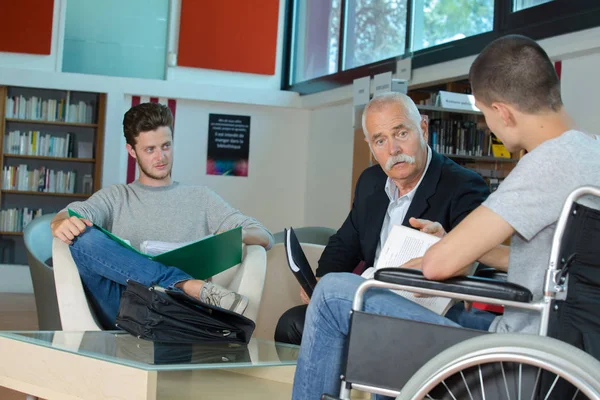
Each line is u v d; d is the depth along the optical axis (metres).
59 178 7.89
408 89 6.32
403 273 1.61
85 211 3.13
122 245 2.85
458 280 1.56
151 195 3.34
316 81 7.62
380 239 2.72
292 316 2.83
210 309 2.61
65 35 7.72
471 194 2.54
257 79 8.08
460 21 5.64
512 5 5.10
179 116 7.87
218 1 7.88
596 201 1.56
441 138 5.86
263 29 8.01
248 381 2.61
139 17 7.86
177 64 7.82
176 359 2.15
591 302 1.48
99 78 7.59
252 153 8.00
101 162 7.73
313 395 1.80
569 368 1.35
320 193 7.71
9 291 7.59
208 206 3.40
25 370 2.33
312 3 7.88
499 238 1.56
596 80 4.49
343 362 1.78
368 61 6.84
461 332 1.57
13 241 7.92
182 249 2.78
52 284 3.79
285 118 8.07
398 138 2.52
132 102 7.77
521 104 1.66
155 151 3.31
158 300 2.46
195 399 2.26
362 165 6.64
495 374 1.50
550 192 1.54
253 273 3.03
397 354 1.62
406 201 2.65
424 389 1.48
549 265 1.47
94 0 7.77
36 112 7.81
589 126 4.54
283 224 8.07
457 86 5.95
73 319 2.85
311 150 8.01
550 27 4.73
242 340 2.57
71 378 2.18
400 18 6.38
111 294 2.94
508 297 1.50
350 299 1.75
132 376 2.01
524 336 1.41
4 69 7.48
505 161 5.89
